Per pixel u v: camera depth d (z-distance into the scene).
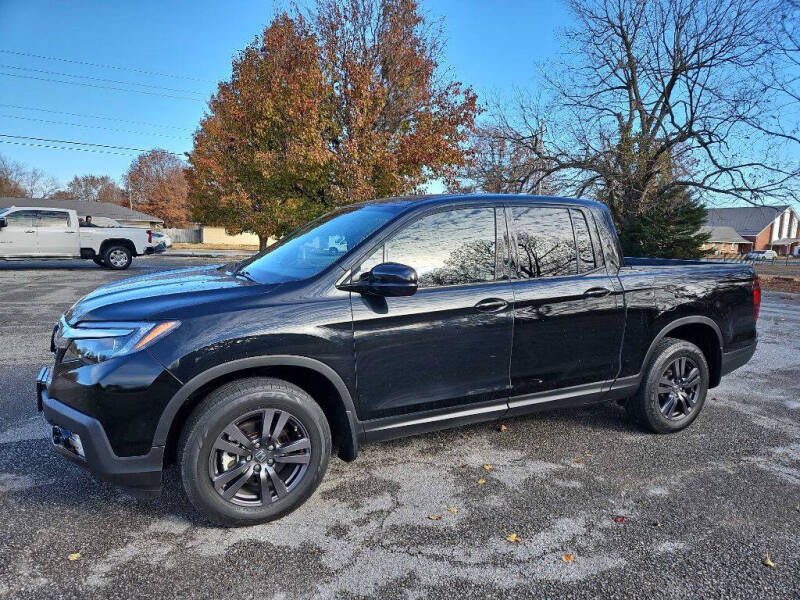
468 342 2.95
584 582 2.15
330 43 13.46
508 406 3.15
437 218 2.99
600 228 3.49
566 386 3.32
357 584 2.12
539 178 20.48
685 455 3.40
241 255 30.91
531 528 2.54
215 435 2.41
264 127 13.91
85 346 2.40
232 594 2.05
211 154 22.72
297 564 2.25
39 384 2.67
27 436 3.53
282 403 2.53
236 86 16.09
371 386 2.74
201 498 2.40
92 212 44.25
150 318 2.39
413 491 2.91
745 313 3.98
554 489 2.94
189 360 2.34
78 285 11.95
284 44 13.66
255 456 2.52
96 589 2.07
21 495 2.78
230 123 16.58
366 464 3.25
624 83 19.80
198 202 25.19
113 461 2.31
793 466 3.26
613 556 2.32
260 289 2.63
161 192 65.88
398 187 13.57
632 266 3.69
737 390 4.87
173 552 2.32
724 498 2.85
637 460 3.32
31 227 15.00
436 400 2.92
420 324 2.81
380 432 2.83
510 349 3.08
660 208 20.33
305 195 14.77
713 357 3.95
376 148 13.12
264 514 2.54
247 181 17.25
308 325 2.56
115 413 2.29
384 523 2.58
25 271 15.51
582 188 19.73
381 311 2.72
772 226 79.88
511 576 2.18
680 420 3.74
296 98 12.71
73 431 2.35
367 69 13.07
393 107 14.05
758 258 54.97
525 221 3.24
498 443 3.58
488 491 2.91
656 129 19.39
